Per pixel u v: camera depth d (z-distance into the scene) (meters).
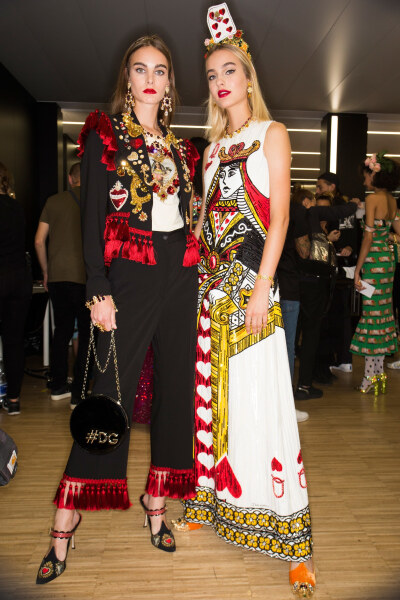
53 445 2.89
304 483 1.66
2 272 3.26
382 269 4.04
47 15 5.11
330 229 4.39
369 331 4.07
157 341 1.73
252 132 1.69
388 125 9.04
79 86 7.37
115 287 1.60
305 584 1.55
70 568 1.67
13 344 3.43
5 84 6.62
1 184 3.35
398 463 2.66
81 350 3.56
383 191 4.12
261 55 6.06
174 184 1.68
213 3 4.83
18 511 2.08
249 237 1.68
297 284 3.28
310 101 7.91
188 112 8.30
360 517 2.05
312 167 13.09
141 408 2.13
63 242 3.62
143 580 1.61
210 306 1.75
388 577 1.64
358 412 3.63
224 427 1.71
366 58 6.11
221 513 1.73
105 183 1.56
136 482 2.38
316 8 4.91
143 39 1.63
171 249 1.67
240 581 1.62
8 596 1.52
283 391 1.66
